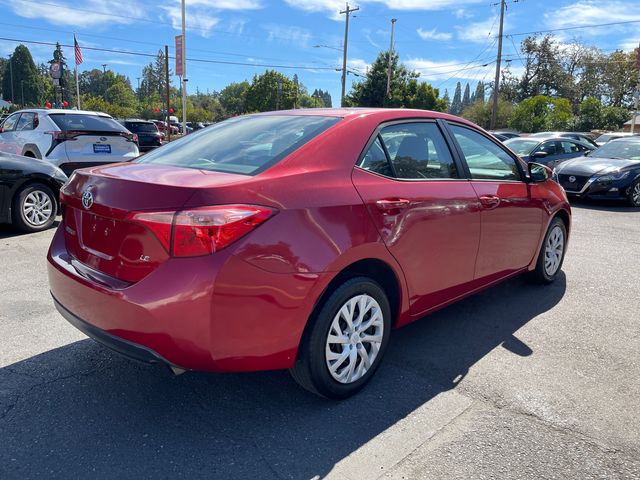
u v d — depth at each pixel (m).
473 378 3.21
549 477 2.32
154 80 137.12
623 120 45.19
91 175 2.78
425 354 3.54
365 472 2.34
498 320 4.17
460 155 3.67
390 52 43.88
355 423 2.71
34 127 9.59
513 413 2.82
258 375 3.20
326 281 2.58
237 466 2.37
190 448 2.49
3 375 3.13
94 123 9.66
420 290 3.25
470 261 3.64
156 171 2.74
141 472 2.32
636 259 6.18
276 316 2.45
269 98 78.06
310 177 2.68
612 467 2.39
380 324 3.01
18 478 2.25
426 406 2.88
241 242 2.33
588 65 64.81
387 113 3.29
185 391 3.00
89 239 2.73
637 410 2.88
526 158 12.74
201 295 2.27
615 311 4.39
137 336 2.37
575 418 2.79
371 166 3.01
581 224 8.63
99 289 2.49
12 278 4.95
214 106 107.38
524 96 62.09
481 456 2.46
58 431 2.60
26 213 6.80
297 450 2.49
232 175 2.58
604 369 3.35
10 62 113.50
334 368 2.79
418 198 3.12
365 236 2.77
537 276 4.89
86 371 3.21
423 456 2.46
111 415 2.75
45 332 3.75
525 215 4.23
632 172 10.59
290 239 2.46
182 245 2.28
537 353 3.58
